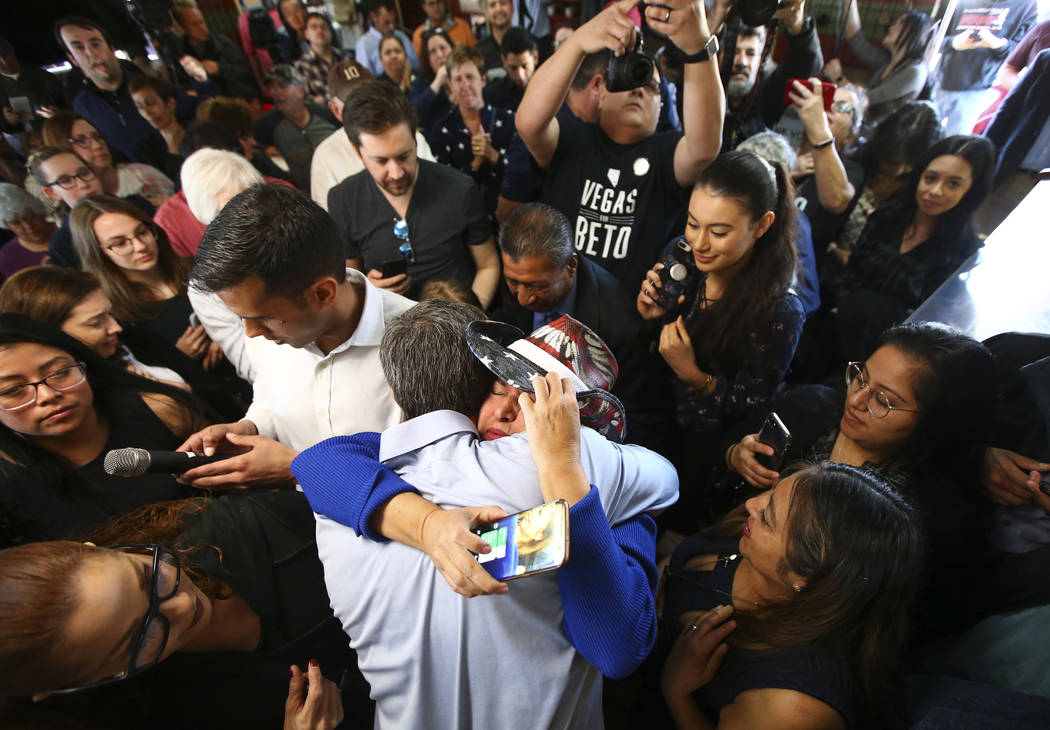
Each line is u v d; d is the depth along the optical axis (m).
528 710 0.70
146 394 1.28
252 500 0.96
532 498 0.72
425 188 1.91
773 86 2.00
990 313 1.34
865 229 1.87
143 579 0.68
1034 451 1.06
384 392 1.23
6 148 3.00
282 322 1.03
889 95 1.88
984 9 1.68
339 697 0.85
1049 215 1.24
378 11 3.68
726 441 1.50
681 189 1.73
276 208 0.93
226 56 3.88
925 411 1.02
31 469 1.11
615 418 0.91
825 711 0.78
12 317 1.08
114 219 1.63
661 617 1.07
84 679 0.63
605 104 1.68
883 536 0.80
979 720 0.75
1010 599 0.97
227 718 0.85
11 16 2.97
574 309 1.54
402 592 0.70
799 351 1.95
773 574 0.88
